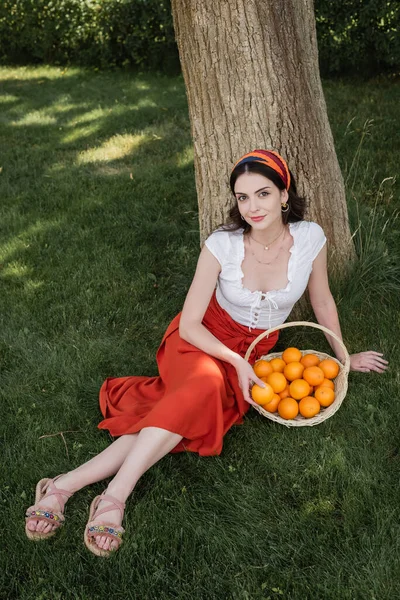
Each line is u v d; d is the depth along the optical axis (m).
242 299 3.00
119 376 3.53
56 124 7.36
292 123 3.33
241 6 3.04
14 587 2.46
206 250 2.97
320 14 7.73
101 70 9.73
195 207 5.22
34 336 3.84
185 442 2.94
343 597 2.32
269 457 2.92
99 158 6.33
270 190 2.73
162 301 4.12
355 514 2.61
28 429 3.17
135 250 4.69
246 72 3.17
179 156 6.20
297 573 2.42
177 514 2.68
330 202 3.62
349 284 3.82
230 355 2.88
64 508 2.74
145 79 9.02
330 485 2.76
